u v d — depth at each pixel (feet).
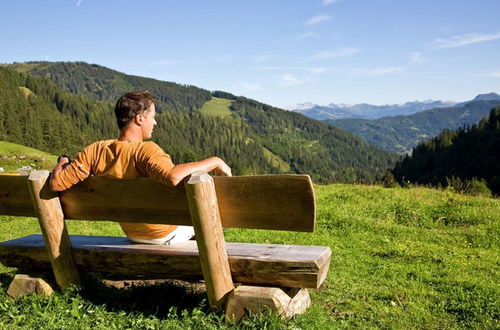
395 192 45.73
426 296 16.80
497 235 28.73
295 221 9.85
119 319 11.36
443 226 32.45
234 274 11.14
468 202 39.55
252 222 10.31
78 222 35.17
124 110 11.67
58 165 12.06
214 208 10.21
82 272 13.12
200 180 9.87
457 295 16.78
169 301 12.76
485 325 13.87
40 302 12.42
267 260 10.68
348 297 16.21
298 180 9.39
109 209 11.72
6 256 13.87
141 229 12.35
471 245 26.78
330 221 31.68
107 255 12.26
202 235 10.26
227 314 10.77
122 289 13.82
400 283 18.58
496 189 301.43
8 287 13.55
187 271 11.48
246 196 10.00
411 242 26.96
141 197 11.05
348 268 20.75
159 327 10.80
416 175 474.90
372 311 14.79
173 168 10.28
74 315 11.51
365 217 33.68
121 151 11.14
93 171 11.53
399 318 14.24
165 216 11.02
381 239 27.66
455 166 434.71
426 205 37.35
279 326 10.21
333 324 12.59
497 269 21.33
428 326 13.82
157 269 11.79
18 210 13.01
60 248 12.46
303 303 12.05
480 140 448.65
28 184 11.98
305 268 10.44
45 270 13.74
